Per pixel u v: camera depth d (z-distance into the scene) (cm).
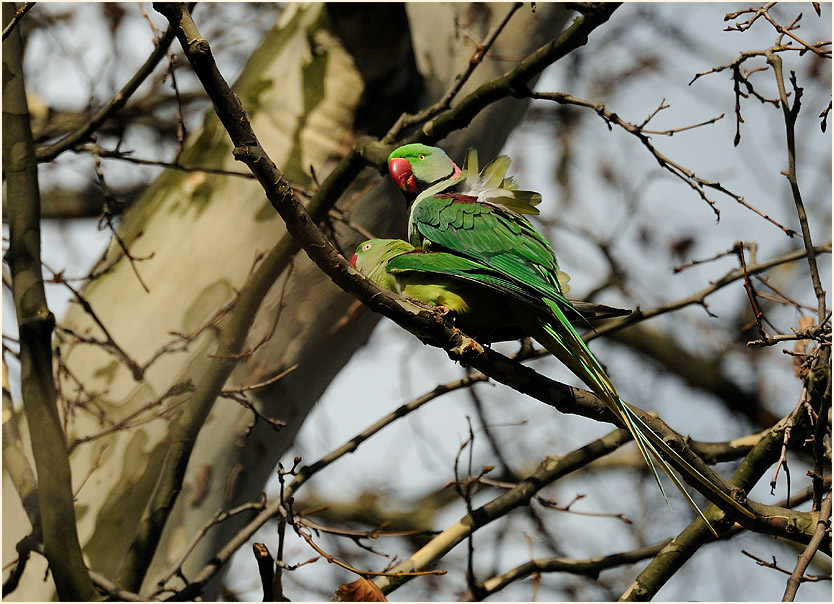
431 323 700
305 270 1021
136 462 969
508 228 843
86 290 1051
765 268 1027
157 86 1409
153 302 1014
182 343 996
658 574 850
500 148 1174
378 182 1056
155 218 1058
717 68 825
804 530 733
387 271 823
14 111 834
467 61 1088
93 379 995
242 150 607
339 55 1055
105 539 948
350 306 1048
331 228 970
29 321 763
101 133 1437
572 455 980
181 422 864
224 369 864
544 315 761
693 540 843
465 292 798
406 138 1058
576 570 981
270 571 591
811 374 748
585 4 846
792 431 792
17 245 793
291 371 975
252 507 931
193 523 1005
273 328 935
